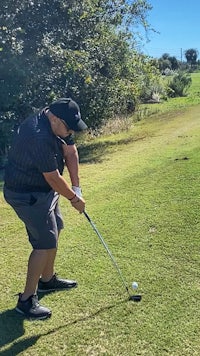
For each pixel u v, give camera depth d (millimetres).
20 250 4426
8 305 3402
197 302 3316
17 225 5180
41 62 9141
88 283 3662
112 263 3998
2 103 8734
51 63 9383
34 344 2939
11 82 8703
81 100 10109
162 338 2930
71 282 3607
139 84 12484
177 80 24125
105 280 3697
